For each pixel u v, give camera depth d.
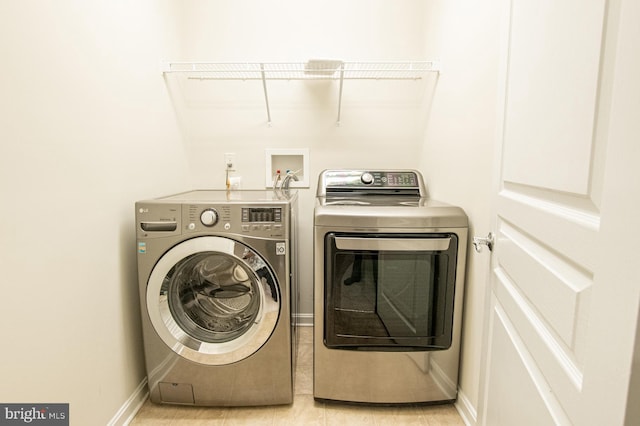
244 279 1.48
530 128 0.78
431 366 1.42
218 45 2.02
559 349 0.62
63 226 1.01
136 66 1.46
